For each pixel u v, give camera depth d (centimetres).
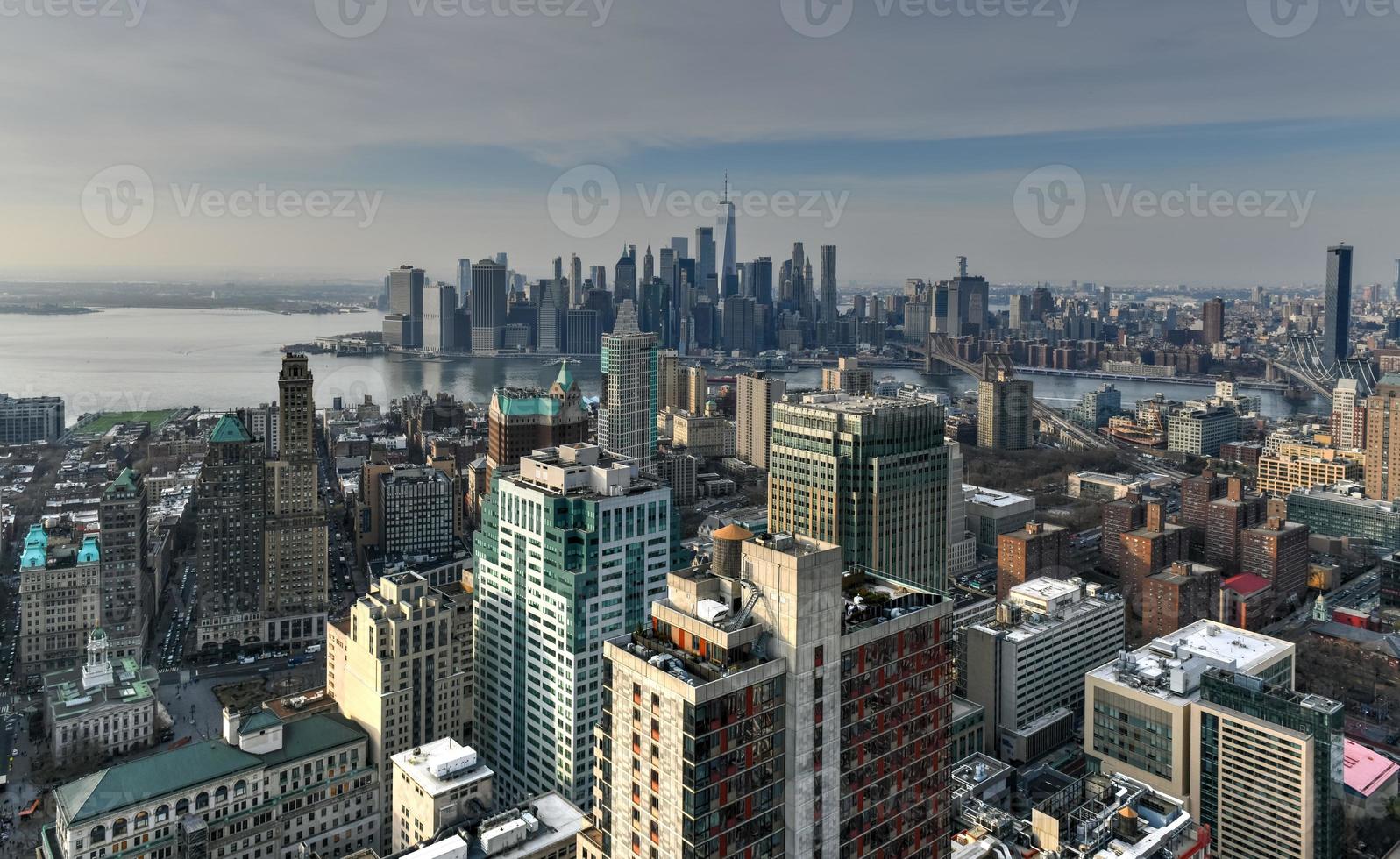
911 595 17062
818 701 15088
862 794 15962
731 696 14238
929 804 17138
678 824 14300
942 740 17212
